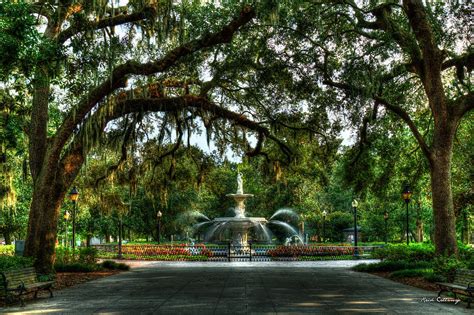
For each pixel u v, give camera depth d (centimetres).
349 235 5381
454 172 2784
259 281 1606
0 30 1280
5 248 3231
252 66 2114
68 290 1389
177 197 5184
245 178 5522
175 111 2088
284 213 5359
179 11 1884
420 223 4622
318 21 2078
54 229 1797
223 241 4550
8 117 1984
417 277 1658
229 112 2128
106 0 1628
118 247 3303
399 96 2377
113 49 1711
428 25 1778
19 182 3534
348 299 1158
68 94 2191
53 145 1791
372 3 2016
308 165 2644
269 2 1602
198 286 1455
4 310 1012
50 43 1424
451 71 2403
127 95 1944
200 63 2147
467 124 2633
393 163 2553
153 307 1030
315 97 2247
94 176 3117
